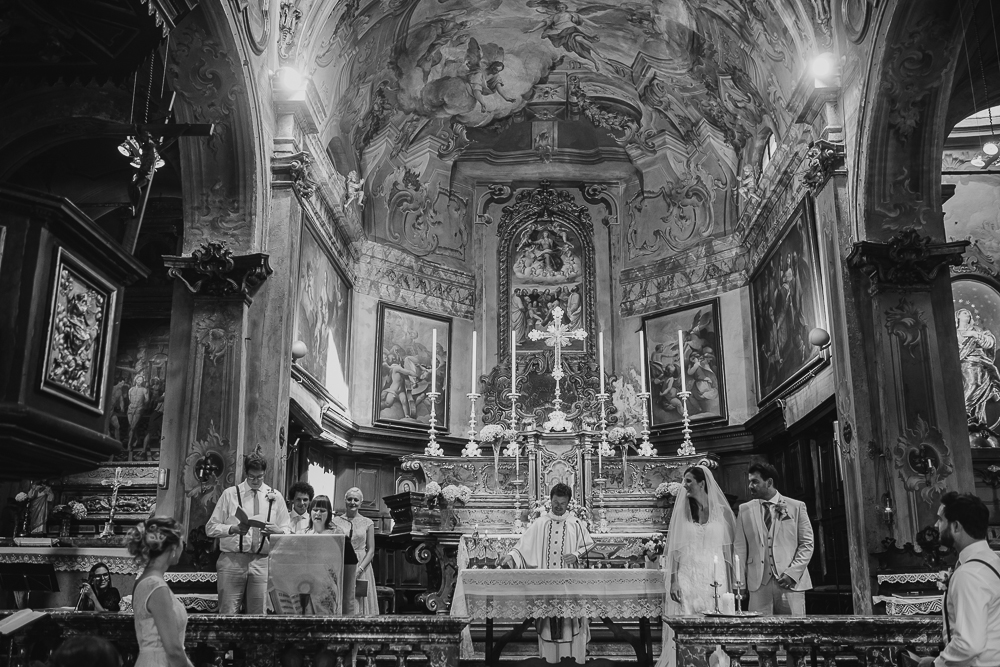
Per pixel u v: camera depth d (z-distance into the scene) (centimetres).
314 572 679
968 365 1454
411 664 859
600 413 1670
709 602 712
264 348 1098
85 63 717
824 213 1154
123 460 1387
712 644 594
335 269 1535
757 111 1495
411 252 1772
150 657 442
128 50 696
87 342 529
